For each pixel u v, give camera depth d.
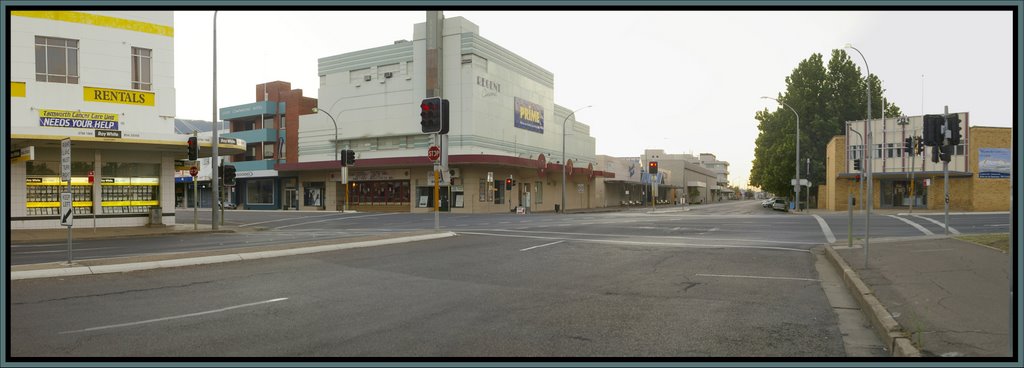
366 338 6.40
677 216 35.97
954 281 9.03
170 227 27.02
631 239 19.48
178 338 6.33
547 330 6.83
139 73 25.62
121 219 26.34
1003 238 14.80
